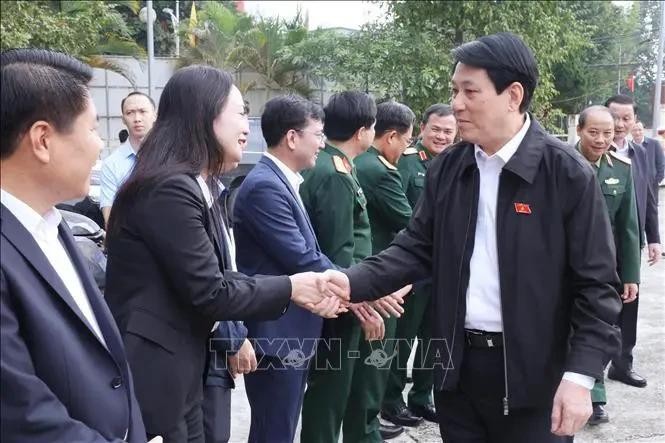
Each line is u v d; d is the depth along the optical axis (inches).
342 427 122.4
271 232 92.4
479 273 69.9
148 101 148.6
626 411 140.9
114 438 50.6
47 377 46.4
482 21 440.8
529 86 67.4
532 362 67.3
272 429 96.9
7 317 43.5
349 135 108.7
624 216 137.4
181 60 625.3
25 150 47.4
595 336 65.1
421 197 79.6
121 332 66.6
